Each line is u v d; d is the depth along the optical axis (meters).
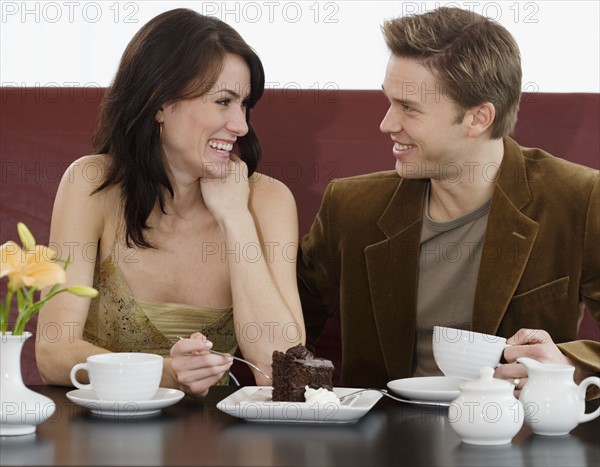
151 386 1.42
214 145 1.89
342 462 1.13
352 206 2.05
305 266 2.14
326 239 2.08
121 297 1.97
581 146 2.27
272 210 2.03
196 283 1.99
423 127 1.86
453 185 1.92
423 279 1.96
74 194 1.91
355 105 2.32
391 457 1.16
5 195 2.33
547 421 1.30
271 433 1.29
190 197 1.97
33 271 1.23
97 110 2.34
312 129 2.32
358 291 2.02
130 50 1.89
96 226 1.92
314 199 2.32
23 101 2.35
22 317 1.27
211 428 1.32
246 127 1.90
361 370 2.03
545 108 2.28
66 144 2.33
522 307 1.89
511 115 1.90
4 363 1.27
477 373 1.51
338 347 2.29
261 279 1.86
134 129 1.87
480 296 1.88
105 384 1.40
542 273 1.89
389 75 1.89
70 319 1.78
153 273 1.98
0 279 2.30
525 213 1.91
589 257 1.88
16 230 2.32
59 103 2.35
